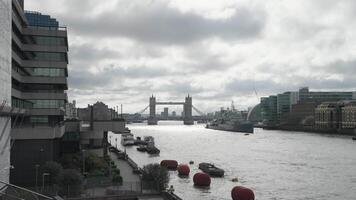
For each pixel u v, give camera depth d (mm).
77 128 112062
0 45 52062
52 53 89562
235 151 179375
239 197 72000
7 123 56156
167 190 70688
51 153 72812
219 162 138375
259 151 177875
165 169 74188
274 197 81312
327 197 81312
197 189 88812
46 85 90125
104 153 123000
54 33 89312
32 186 70312
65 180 64875
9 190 38844
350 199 79500
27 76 87938
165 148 198875
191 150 187125
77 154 96375
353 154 159875
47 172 69688
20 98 85875
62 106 92000
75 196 64062
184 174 106812
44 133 72250
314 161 138500
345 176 105938
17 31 83312
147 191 69125
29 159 71312
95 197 64000
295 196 82250
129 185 73062
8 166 57188
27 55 88562
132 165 105312
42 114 88312
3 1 53812
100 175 80062
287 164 131250
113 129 117625
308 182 97562
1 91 52500
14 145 70438
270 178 103688
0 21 52062
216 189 88875
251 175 108812
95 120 116625
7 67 56844
